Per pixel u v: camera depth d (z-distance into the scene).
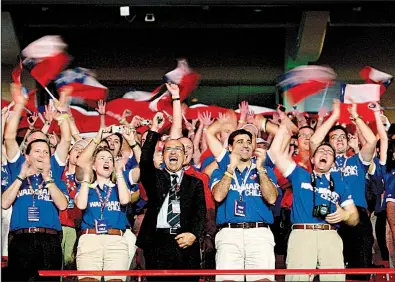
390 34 11.91
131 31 12.12
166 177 10.14
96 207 10.39
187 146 11.16
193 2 11.12
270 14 11.71
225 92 12.15
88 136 11.91
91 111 12.02
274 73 12.14
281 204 10.94
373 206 11.31
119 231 10.40
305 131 11.70
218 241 10.09
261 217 10.08
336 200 10.39
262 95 12.14
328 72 11.99
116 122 12.08
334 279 10.30
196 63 12.23
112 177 10.56
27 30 11.82
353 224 10.71
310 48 11.94
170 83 12.20
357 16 11.54
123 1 11.13
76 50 12.09
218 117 12.06
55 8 11.56
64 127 11.74
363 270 9.95
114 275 9.92
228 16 11.74
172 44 12.30
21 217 10.41
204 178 11.01
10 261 10.39
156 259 9.98
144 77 12.23
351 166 11.06
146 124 12.12
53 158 11.20
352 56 11.95
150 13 11.62
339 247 10.20
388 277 11.11
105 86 12.18
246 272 9.66
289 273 9.80
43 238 10.40
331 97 11.96
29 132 11.59
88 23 11.77
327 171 10.54
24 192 10.50
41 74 11.95
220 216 10.15
